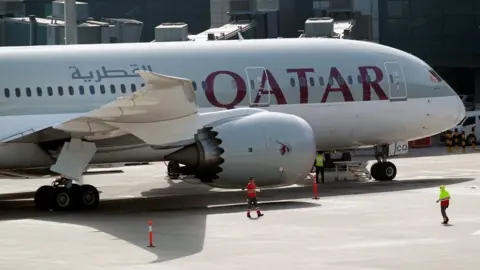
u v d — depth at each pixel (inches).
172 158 3095.5
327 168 3885.3
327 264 2080.5
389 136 3624.5
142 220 2822.3
